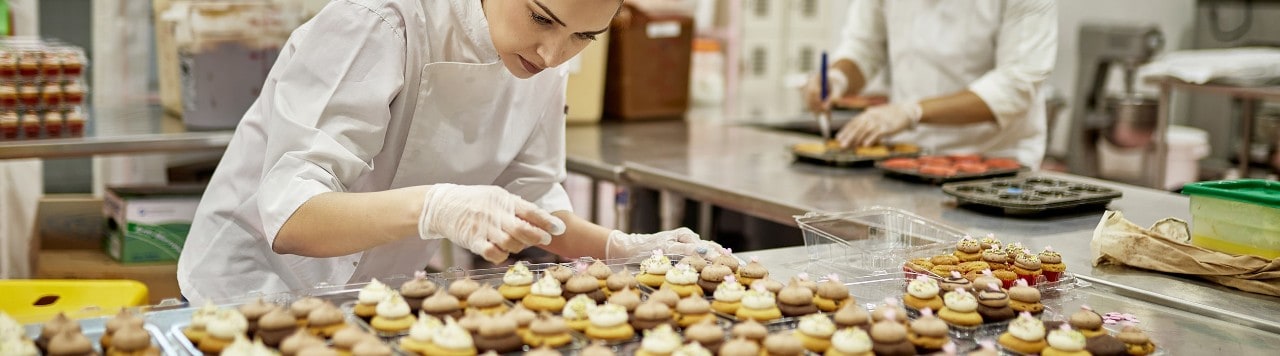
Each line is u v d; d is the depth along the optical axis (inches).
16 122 116.4
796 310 59.9
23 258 146.5
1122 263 75.6
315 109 66.0
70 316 56.0
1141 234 74.7
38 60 117.4
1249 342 59.5
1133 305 67.4
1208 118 244.2
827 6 212.1
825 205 98.5
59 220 135.2
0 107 116.1
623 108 165.8
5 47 122.6
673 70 168.6
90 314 56.4
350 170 66.2
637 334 56.9
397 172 74.6
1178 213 94.7
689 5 167.5
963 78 126.9
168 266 127.0
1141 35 193.8
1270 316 63.5
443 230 60.3
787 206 98.9
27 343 49.8
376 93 67.4
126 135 120.9
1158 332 61.2
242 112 129.7
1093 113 207.0
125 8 153.4
